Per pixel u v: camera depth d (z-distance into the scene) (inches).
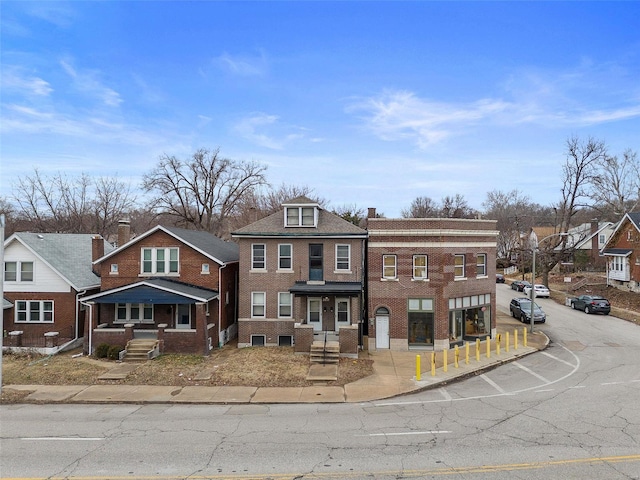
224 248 1277.1
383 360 914.7
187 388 721.0
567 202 2234.3
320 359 869.8
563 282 2346.2
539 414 587.5
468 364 875.4
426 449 467.8
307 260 1051.3
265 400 660.1
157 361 885.2
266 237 1051.3
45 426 549.6
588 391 701.9
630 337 1168.2
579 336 1181.7
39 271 1087.6
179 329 992.2
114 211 2410.2
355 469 419.8
